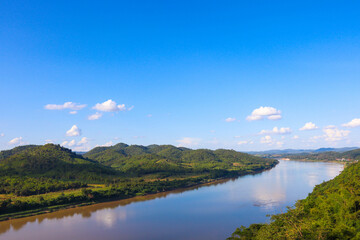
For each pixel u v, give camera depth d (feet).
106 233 342.03
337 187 322.96
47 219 419.13
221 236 319.68
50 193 575.79
